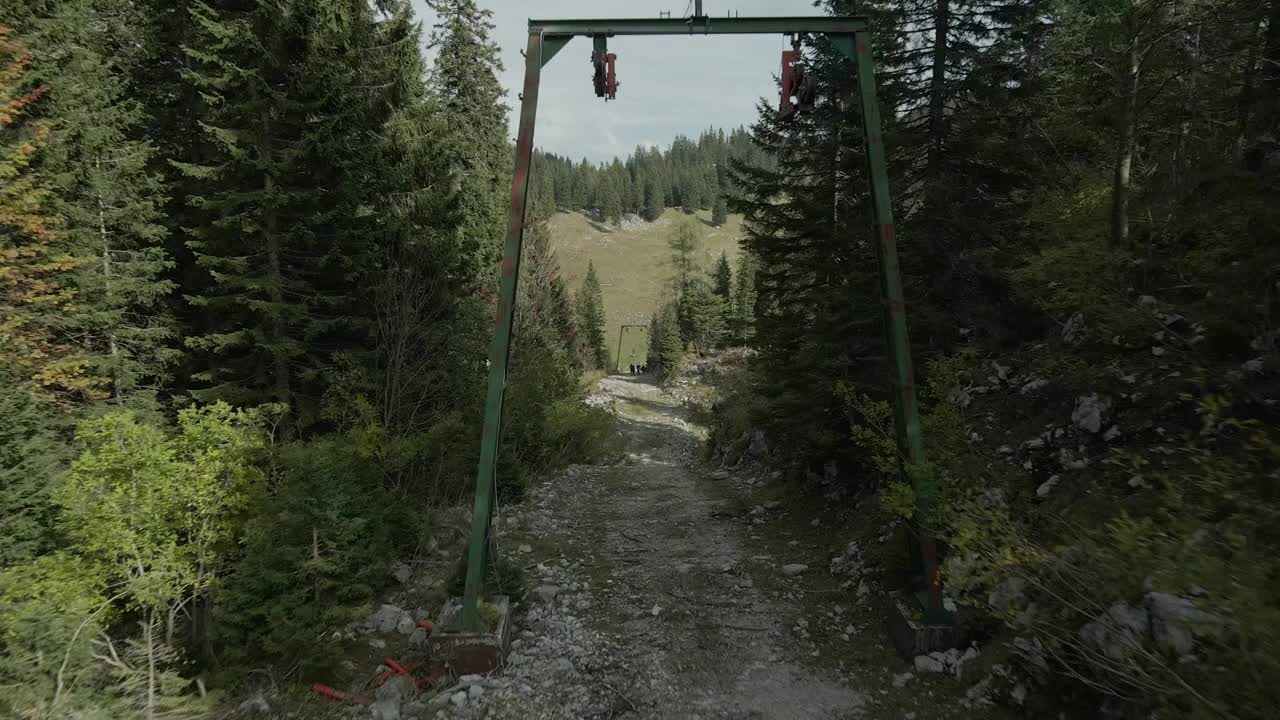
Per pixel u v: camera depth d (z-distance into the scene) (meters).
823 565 9.46
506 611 7.40
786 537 11.13
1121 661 4.22
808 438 11.55
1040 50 10.16
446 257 15.46
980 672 5.75
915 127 10.40
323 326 12.93
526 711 5.91
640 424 36.34
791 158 12.69
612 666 6.77
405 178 15.56
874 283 10.37
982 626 6.28
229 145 11.94
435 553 10.48
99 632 6.12
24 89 11.27
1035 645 5.28
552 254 28.00
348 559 7.33
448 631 6.77
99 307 12.12
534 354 21.52
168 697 5.95
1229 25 8.44
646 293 127.88
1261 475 4.79
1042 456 7.19
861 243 10.98
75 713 5.41
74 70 12.05
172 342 14.08
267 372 13.26
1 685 5.42
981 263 9.91
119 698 5.95
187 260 14.30
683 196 173.38
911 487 6.77
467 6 21.94
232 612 6.51
